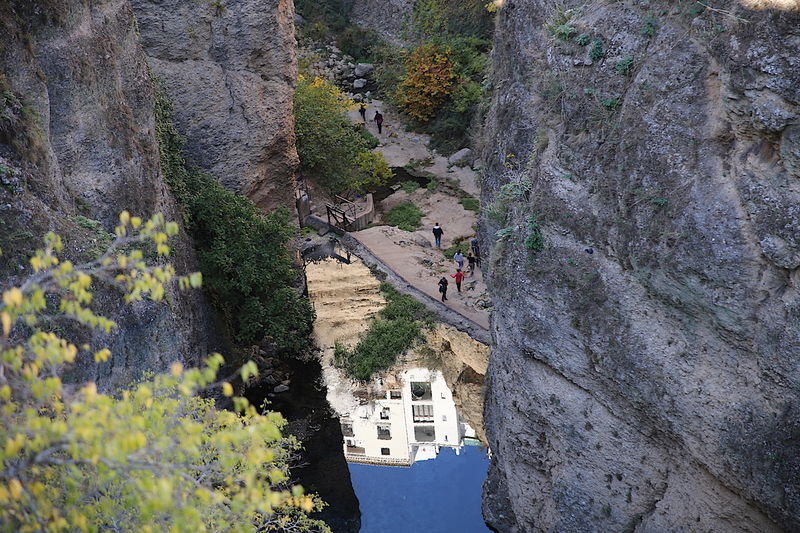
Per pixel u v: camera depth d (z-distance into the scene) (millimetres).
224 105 29562
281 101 30734
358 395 28734
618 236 15930
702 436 15188
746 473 14477
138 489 8828
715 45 13836
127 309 18641
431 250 35625
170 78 28781
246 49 29594
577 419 17703
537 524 19625
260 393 28719
